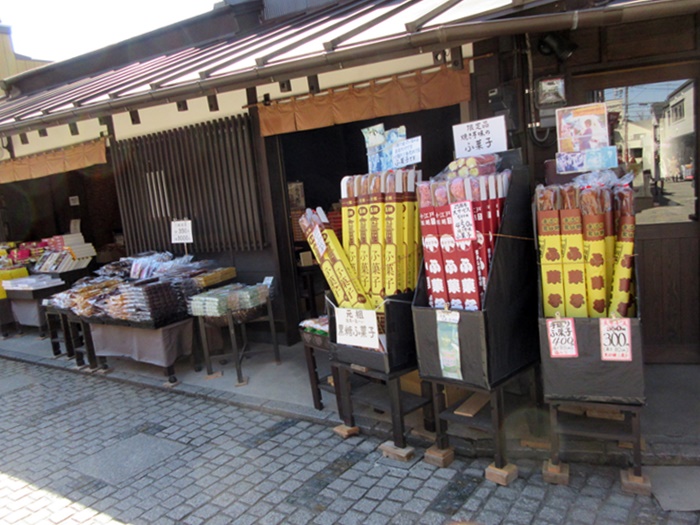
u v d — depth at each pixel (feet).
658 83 13.57
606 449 10.55
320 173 24.90
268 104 18.35
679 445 10.46
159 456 13.04
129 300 17.25
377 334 11.39
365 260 11.91
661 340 14.47
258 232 19.89
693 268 14.01
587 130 11.02
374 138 12.89
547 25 10.78
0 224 32.71
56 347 22.40
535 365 11.22
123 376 19.01
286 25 20.90
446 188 10.35
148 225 23.04
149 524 10.36
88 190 31.96
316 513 10.10
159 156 21.86
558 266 9.97
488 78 14.38
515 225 10.59
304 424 13.93
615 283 9.74
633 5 10.20
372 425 12.94
